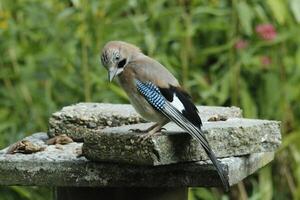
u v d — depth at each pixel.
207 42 14.38
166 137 8.49
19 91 13.52
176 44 13.79
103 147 8.63
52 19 13.53
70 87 13.35
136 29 13.39
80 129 10.16
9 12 13.56
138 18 13.45
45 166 8.90
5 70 13.56
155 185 8.73
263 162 9.73
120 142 8.53
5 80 13.55
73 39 13.39
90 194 9.20
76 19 13.37
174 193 9.18
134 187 9.02
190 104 8.94
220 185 8.68
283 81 14.31
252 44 14.24
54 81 13.45
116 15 13.48
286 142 13.86
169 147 8.52
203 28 13.91
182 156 8.62
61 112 10.30
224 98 13.53
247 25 13.47
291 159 14.41
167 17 13.80
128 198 9.11
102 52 9.41
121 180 8.76
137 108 9.27
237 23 13.98
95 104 10.83
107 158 8.64
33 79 13.46
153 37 13.23
